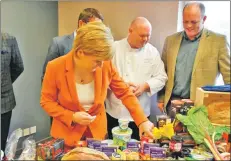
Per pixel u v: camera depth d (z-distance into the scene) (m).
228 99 1.18
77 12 1.43
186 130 1.19
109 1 1.47
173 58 1.44
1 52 1.21
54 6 1.41
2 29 1.23
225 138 1.14
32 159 1.08
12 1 1.26
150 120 1.37
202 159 1.05
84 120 1.17
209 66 1.37
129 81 1.39
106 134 1.28
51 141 1.15
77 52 1.08
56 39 1.38
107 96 1.37
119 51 1.42
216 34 1.39
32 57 1.34
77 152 1.05
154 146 1.09
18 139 1.17
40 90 1.35
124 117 1.34
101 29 1.03
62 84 1.17
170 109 1.30
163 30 1.51
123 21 1.50
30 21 1.33
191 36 1.40
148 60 1.44
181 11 1.48
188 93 1.38
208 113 1.19
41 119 1.30
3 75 1.23
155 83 1.40
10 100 1.25
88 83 1.21
